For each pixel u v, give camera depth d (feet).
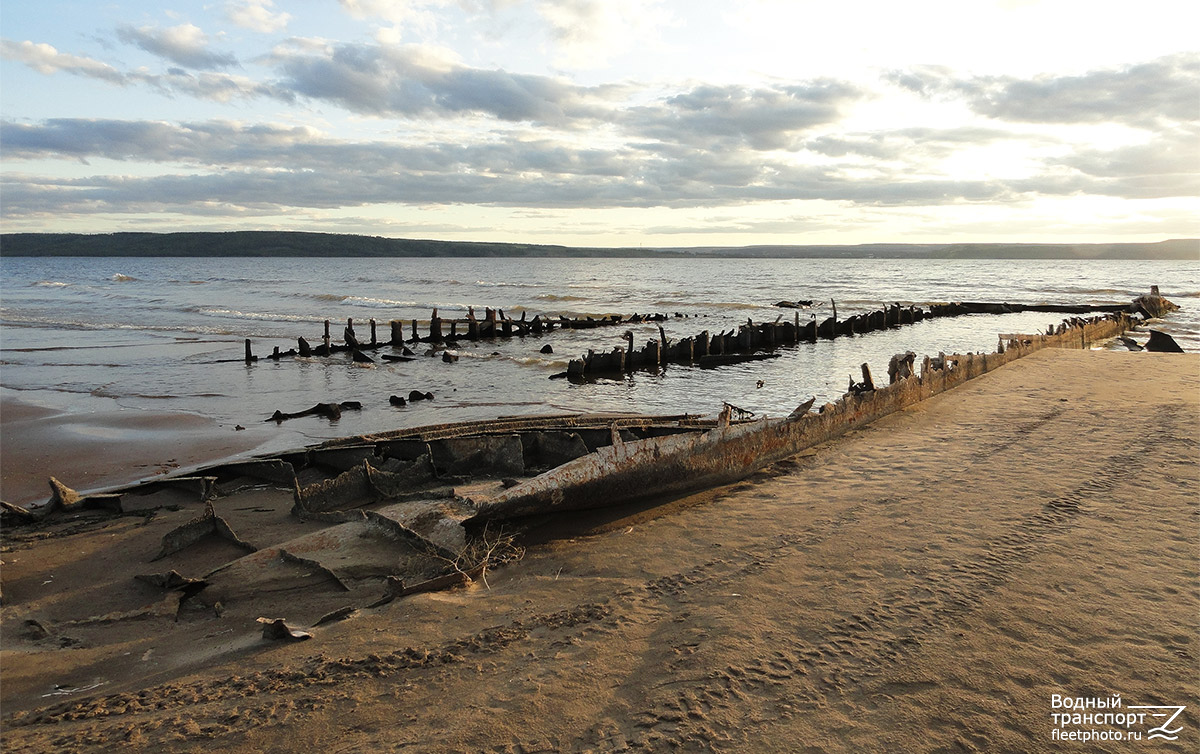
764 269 416.87
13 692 14.23
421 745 11.32
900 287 224.33
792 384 62.39
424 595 17.65
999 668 13.01
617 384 63.93
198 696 13.14
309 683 13.38
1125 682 12.46
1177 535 19.11
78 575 21.22
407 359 81.20
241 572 20.26
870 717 11.71
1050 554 18.12
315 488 26.48
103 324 114.62
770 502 24.16
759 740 11.22
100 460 37.65
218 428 45.47
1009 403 40.40
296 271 372.38
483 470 30.81
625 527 22.49
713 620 15.29
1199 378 47.24
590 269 422.41
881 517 21.71
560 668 13.56
